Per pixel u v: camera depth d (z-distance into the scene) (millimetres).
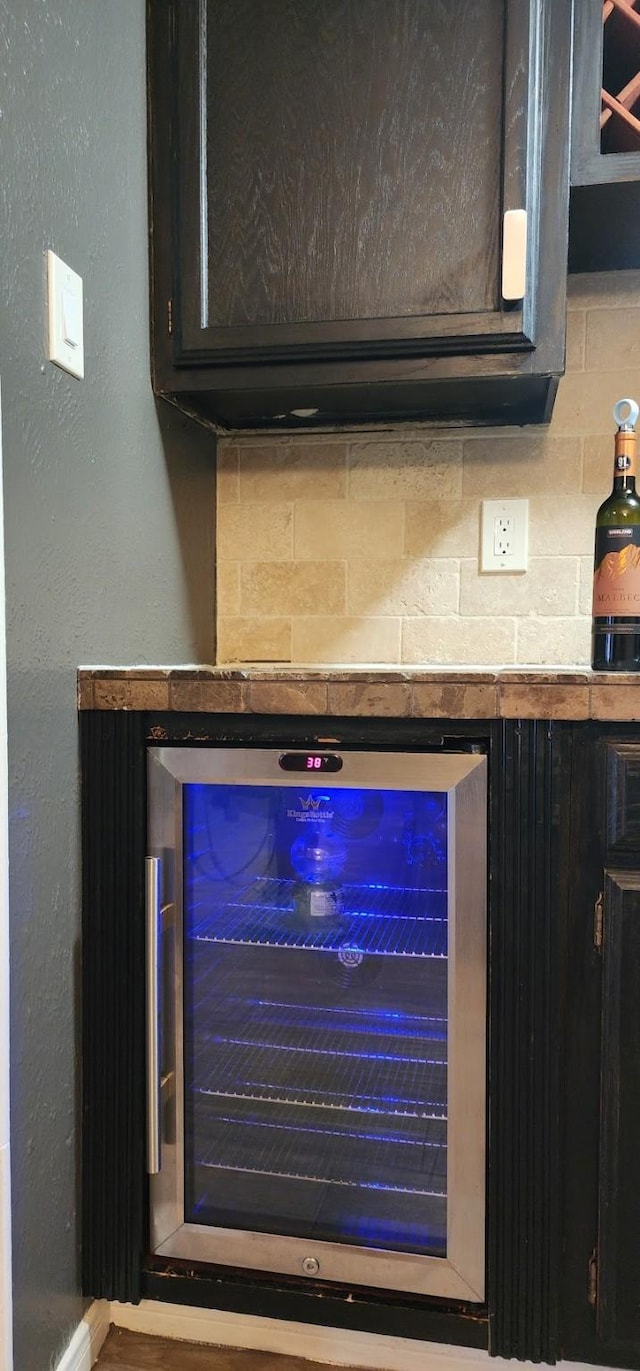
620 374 1434
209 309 1212
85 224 1037
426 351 1154
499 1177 959
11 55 860
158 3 1203
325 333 1171
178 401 1326
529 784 930
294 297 1184
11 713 880
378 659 1535
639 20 1156
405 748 961
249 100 1180
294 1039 1104
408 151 1139
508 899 939
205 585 1541
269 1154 1105
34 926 931
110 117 1099
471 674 928
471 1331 983
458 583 1507
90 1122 1045
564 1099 947
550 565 1474
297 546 1564
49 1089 967
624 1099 933
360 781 965
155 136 1220
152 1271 1061
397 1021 1067
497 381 1203
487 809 942
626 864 925
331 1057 1093
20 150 882
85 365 1044
